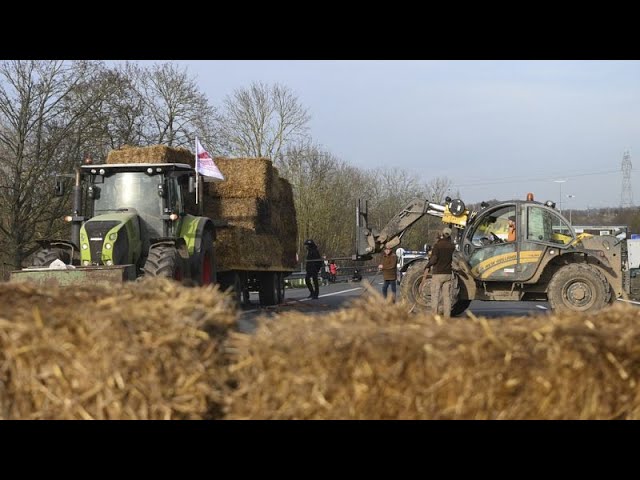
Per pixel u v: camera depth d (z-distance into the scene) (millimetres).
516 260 30672
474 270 31125
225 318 8203
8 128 53469
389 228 35656
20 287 8898
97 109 57219
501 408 7348
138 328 7488
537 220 30891
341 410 7320
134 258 26938
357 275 79000
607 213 184000
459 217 33594
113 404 7379
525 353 7340
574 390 7371
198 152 31812
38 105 53375
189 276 27203
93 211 28422
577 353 7340
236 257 32906
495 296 31453
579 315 8539
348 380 7320
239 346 7660
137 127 67562
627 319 8352
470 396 7305
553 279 29812
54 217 53688
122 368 7348
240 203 35062
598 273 29484
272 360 7406
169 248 25641
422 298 31031
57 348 7371
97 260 25609
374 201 122938
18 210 52469
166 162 32125
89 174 28578
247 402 7527
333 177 93938
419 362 7312
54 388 7426
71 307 7879
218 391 7668
